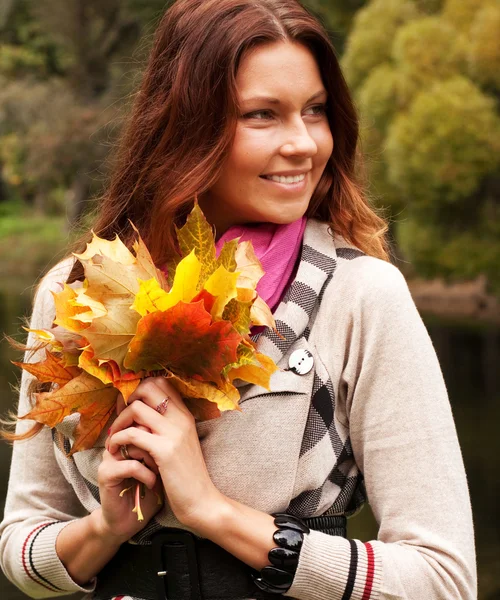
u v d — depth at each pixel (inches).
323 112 62.5
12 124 1167.6
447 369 478.6
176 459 54.7
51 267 73.9
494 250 573.3
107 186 72.6
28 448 67.1
